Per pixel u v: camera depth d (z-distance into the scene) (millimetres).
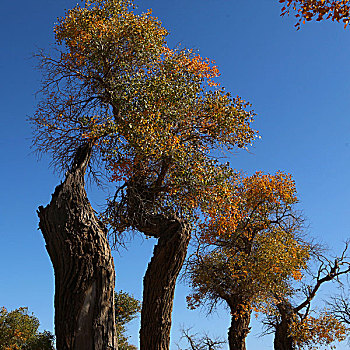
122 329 36469
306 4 8031
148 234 13430
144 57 16188
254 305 26594
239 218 16625
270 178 29141
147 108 14227
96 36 15891
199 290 27609
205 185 13969
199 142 15430
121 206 14164
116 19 16781
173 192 14062
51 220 9125
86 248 8992
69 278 8781
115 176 14070
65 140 14430
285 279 28125
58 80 16156
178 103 14953
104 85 15695
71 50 16391
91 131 13508
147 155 13492
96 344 8594
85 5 17125
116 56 16078
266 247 27438
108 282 9047
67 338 8539
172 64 16141
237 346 27062
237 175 16016
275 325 31281
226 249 27781
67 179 9617
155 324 12383
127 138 13664
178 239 12508
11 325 33438
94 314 8734
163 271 12477
